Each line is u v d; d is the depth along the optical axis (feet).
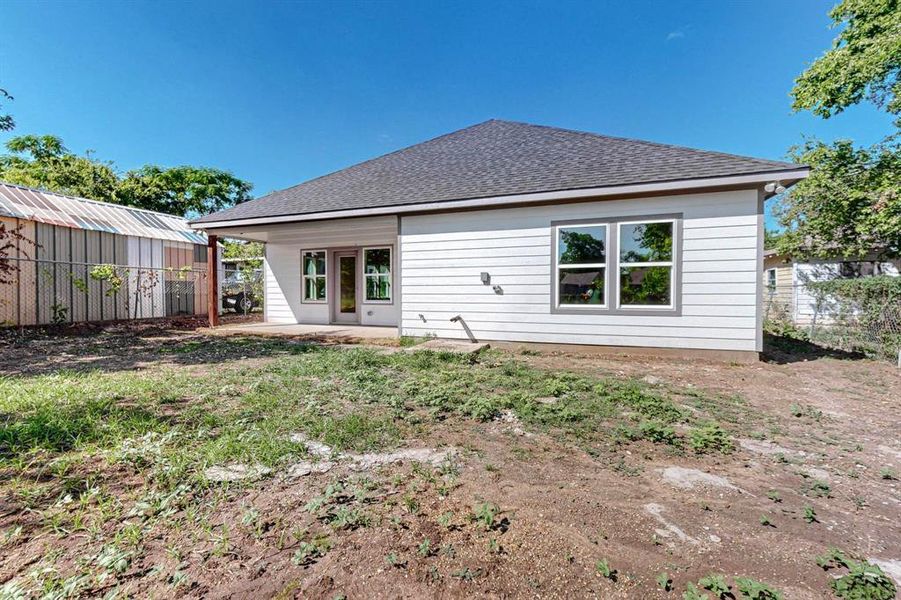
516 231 24.41
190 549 5.83
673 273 21.15
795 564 5.71
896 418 12.16
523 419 11.50
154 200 80.89
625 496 7.57
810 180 37.06
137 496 7.20
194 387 14.37
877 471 8.75
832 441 10.32
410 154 36.70
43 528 6.31
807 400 14.01
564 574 5.45
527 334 24.29
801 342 27.96
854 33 32.37
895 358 21.11
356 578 5.33
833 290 25.59
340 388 14.42
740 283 20.08
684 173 20.02
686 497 7.57
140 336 29.89
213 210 92.32
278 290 38.93
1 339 27.12
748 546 6.12
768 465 8.96
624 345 22.20
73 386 14.25
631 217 21.85
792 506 7.30
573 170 23.95
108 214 41.04
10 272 30.01
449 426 11.01
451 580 5.33
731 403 13.53
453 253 25.94
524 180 24.34
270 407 12.12
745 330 20.10
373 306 35.99
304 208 29.50
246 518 6.43
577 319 23.12
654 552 5.94
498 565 5.61
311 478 8.00
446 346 23.65
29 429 9.72
